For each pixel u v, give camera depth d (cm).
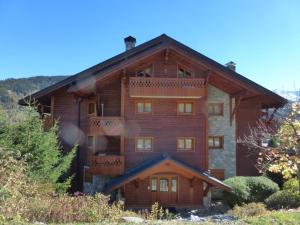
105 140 2578
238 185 2234
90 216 1190
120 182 2269
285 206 1839
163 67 2572
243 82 2545
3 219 987
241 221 1123
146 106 2558
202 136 2570
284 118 1664
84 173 2630
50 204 1194
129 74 2544
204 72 2592
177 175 2439
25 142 1770
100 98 2561
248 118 2811
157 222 1099
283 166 1528
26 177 1377
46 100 2809
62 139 2672
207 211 2222
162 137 2539
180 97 2497
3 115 1812
